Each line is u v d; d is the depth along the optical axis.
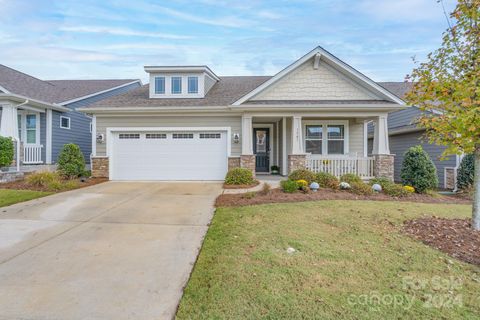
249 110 11.04
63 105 13.82
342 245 4.13
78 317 2.47
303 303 2.63
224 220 5.42
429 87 4.71
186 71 12.55
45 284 3.04
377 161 10.77
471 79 4.28
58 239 4.44
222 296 2.76
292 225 5.09
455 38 4.63
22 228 4.99
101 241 4.37
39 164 12.88
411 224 5.12
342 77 11.45
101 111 11.39
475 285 2.99
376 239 4.39
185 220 5.57
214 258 3.65
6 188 8.84
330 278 3.12
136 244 4.25
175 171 11.73
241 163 11.09
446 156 4.99
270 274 3.20
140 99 12.44
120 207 6.65
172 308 2.61
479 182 4.76
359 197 7.63
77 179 11.07
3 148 10.04
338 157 10.92
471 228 4.83
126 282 3.09
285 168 12.66
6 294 2.83
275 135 14.14
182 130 11.62
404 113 14.10
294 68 11.27
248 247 4.03
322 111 10.98
